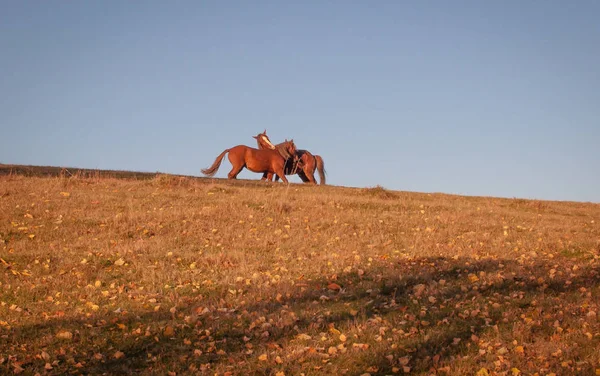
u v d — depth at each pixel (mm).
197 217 16000
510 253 13383
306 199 19094
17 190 18250
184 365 7551
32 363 7570
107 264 12039
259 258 12586
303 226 15742
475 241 14578
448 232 15555
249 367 7461
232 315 9180
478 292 10234
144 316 9156
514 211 20484
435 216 17641
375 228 15727
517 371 7211
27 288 10391
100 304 9797
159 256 12508
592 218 20703
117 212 16328
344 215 17094
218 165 26938
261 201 18188
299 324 8820
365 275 11375
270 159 27125
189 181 20641
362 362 7574
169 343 8195
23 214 15672
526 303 9695
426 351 7828
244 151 26969
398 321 8945
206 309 9297
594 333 8320
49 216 15570
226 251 13008
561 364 7410
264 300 9898
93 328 8633
